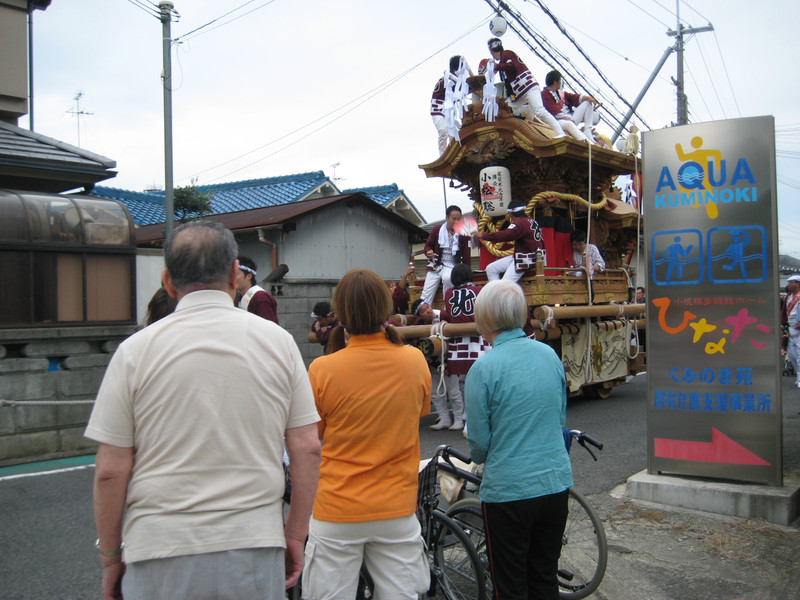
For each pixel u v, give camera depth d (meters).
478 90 9.81
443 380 7.86
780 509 4.78
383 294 2.82
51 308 7.28
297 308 12.66
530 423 3.07
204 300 2.12
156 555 1.89
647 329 5.38
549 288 8.52
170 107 11.62
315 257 13.38
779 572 4.10
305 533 2.19
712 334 5.16
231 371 2.01
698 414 5.23
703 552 4.40
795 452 6.60
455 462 4.48
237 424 1.99
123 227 7.83
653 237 5.32
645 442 7.45
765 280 4.98
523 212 8.62
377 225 14.72
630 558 4.35
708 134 5.12
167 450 1.94
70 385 7.28
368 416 2.73
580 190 10.24
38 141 8.77
